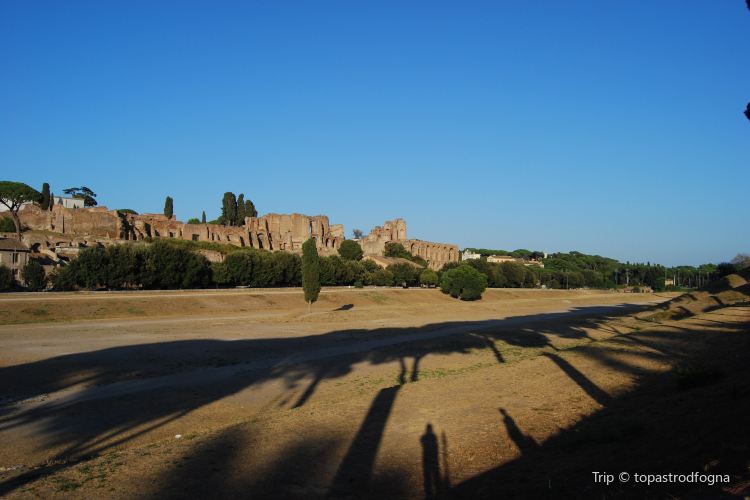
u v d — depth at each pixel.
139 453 15.12
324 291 95.06
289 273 102.12
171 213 142.25
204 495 12.07
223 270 90.25
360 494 12.48
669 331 42.25
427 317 76.56
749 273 76.94
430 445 16.12
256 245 141.25
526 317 79.75
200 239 128.88
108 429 20.09
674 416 16.77
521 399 21.88
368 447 15.88
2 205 117.75
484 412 19.86
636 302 130.00
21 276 73.81
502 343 46.84
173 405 23.98
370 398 22.38
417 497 12.34
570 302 121.50
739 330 38.56
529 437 16.86
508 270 151.12
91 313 57.56
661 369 27.17
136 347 39.41
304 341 46.59
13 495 11.88
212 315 66.62
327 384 29.11
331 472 13.84
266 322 60.53
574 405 20.75
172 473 13.40
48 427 20.19
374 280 123.38
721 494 9.13
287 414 19.92
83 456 16.94
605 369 28.00
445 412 19.89
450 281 110.19
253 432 17.28
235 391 27.17
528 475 13.21
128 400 24.73
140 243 98.06
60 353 35.75
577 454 14.60
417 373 32.03
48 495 11.89
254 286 98.12
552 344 46.28
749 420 14.23
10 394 25.31
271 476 13.38
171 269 80.06
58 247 91.50
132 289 79.75
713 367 22.44
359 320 67.56
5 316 50.94
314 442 16.23
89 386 27.39
